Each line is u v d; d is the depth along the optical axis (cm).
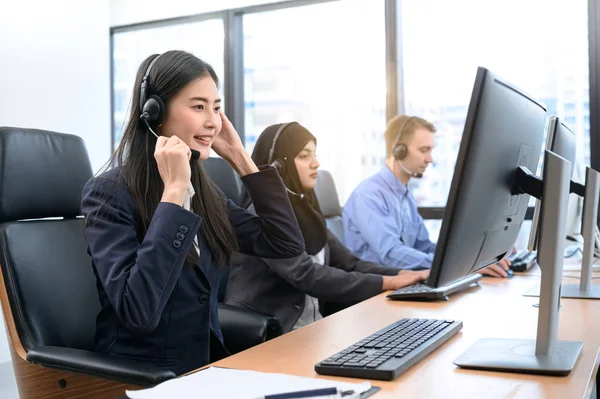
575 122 353
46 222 170
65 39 407
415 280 205
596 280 211
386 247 274
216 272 163
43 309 158
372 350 113
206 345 150
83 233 176
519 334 131
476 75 97
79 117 415
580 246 281
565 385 96
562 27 354
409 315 156
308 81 425
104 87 430
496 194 108
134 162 149
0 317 356
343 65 413
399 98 394
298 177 232
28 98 386
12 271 157
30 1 388
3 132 164
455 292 190
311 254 233
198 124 150
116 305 130
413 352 111
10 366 352
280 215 178
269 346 126
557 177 107
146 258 130
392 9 393
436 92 386
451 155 379
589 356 112
